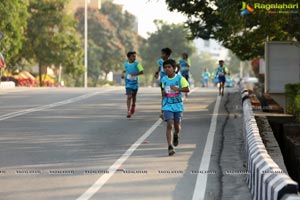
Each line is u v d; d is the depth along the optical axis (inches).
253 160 572.4
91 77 5226.4
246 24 1423.5
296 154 894.4
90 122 1146.7
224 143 896.3
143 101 1612.9
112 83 5585.6
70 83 5172.2
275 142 802.8
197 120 1183.6
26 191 597.0
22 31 3329.2
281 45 1594.5
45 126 1082.7
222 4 1230.9
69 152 814.5
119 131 1021.8
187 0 1846.7
